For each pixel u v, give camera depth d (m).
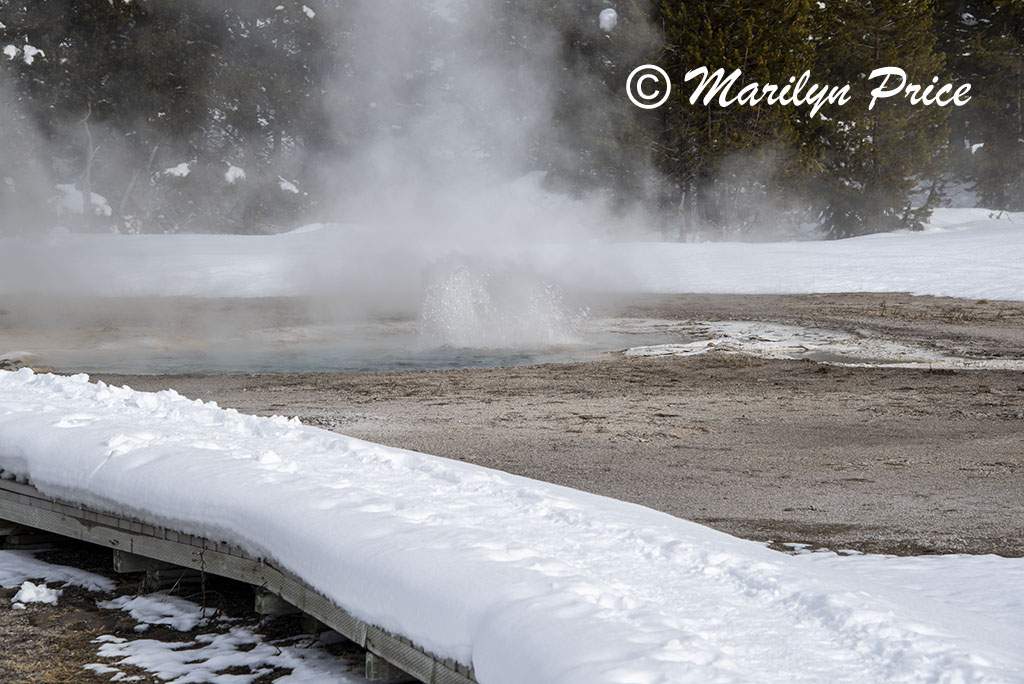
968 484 6.90
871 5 43.81
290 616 4.82
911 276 24.44
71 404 6.80
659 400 10.75
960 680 2.79
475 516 4.30
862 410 10.11
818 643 3.04
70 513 5.43
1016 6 48.81
